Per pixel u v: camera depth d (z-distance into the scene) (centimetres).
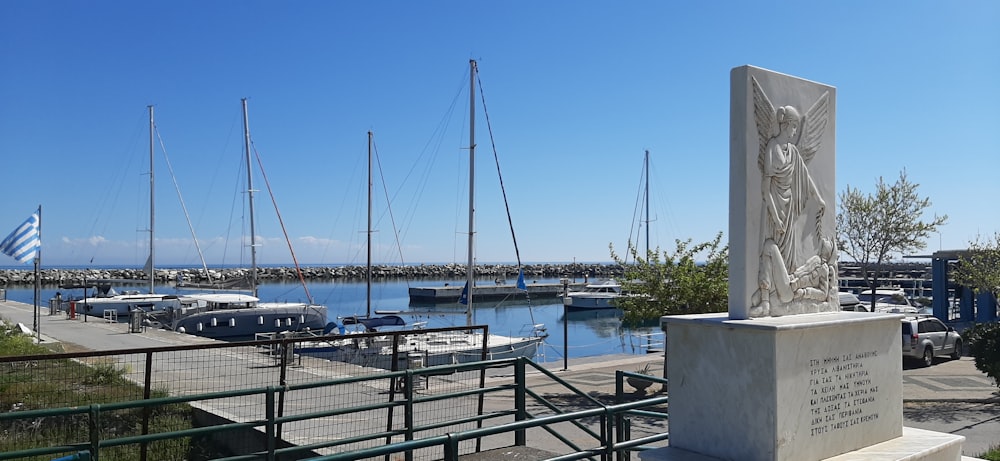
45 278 10288
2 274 10325
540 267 14325
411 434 843
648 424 1370
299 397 1460
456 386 1795
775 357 569
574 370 2202
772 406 569
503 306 7325
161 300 4794
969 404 1620
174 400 666
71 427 1153
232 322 3972
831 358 619
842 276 6569
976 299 3178
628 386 1858
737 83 634
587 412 655
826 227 717
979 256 2386
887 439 673
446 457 569
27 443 1068
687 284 1647
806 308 681
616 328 5159
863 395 649
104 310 4306
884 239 2441
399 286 10862
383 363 2397
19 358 670
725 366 608
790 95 671
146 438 653
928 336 2398
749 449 586
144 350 762
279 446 1079
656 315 1689
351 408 787
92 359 1883
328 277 12381
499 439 1197
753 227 630
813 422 600
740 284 625
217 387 1525
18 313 4234
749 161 629
